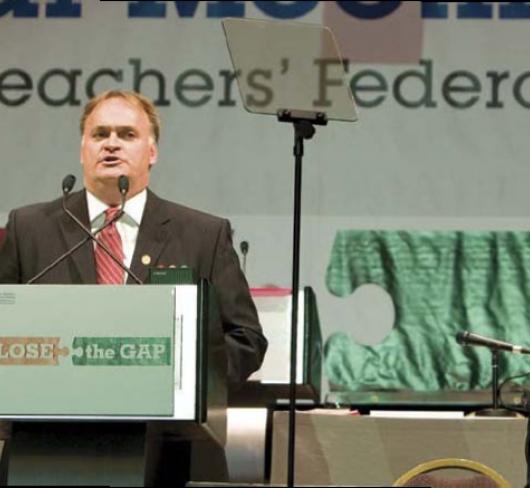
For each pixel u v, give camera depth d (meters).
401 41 19.52
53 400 9.20
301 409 17.25
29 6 19.66
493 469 14.55
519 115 19.39
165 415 9.12
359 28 19.55
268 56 10.70
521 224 19.16
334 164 19.36
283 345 14.16
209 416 9.34
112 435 9.39
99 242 11.12
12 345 9.27
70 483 9.34
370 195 19.28
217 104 19.56
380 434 14.62
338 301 19.03
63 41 19.59
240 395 14.48
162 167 19.47
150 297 9.28
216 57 19.64
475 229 19.17
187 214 12.41
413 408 18.80
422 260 19.11
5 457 10.48
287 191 19.39
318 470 14.51
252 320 12.12
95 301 9.30
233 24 10.66
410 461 14.60
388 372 18.86
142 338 9.23
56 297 9.31
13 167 19.41
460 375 18.78
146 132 12.73
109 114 12.65
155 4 19.66
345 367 18.89
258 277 19.12
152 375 9.19
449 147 19.34
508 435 14.62
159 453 10.05
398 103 19.44
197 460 11.77
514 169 19.28
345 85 10.71
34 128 19.48
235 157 19.48
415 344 18.91
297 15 19.55
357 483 14.49
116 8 19.66
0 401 9.20
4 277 12.20
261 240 19.25
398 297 19.02
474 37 19.50
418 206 19.23
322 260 19.14
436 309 18.98
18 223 12.36
